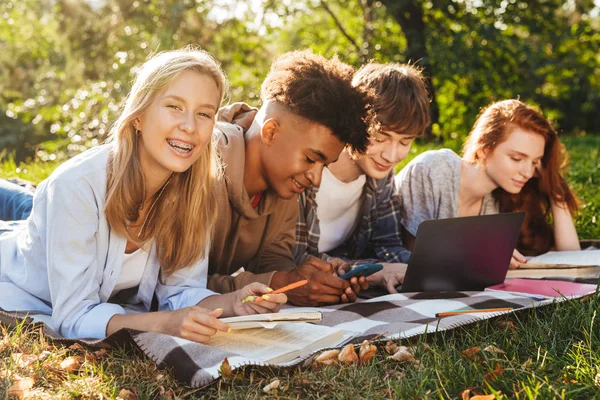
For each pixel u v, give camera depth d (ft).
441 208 12.24
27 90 59.88
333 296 9.29
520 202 12.64
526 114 11.69
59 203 7.68
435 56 42.47
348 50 49.70
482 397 5.89
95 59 49.16
